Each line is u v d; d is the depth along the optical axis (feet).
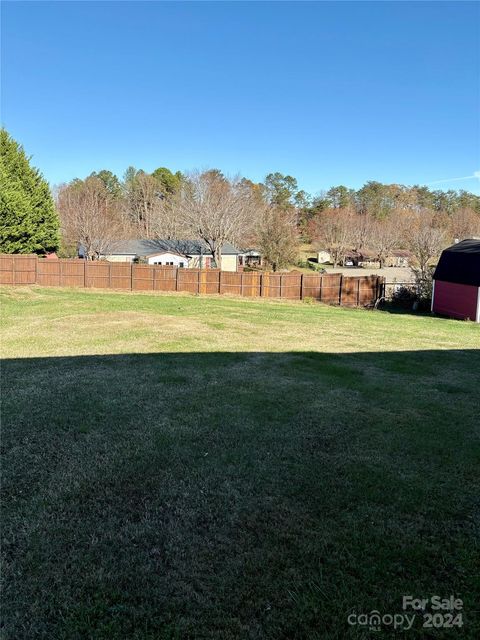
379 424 15.78
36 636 6.76
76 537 9.09
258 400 18.13
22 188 92.68
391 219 191.31
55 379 20.51
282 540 9.10
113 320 39.17
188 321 40.40
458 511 10.27
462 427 15.66
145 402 17.54
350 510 10.24
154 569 8.21
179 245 121.39
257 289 76.18
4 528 9.35
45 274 78.23
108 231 116.16
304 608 7.35
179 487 11.18
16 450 13.10
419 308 70.33
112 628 6.91
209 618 7.14
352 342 32.99
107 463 12.39
